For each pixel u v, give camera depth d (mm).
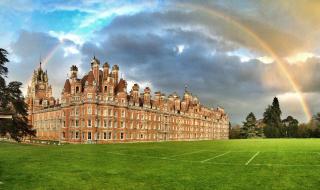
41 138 157125
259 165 45062
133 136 142125
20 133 88375
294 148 78438
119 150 69438
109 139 127875
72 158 50781
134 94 147875
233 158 54562
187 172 38688
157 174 37156
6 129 81312
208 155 60375
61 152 60531
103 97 127375
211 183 32344
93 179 33656
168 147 84062
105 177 34844
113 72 138125
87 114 122062
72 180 32906
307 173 37844
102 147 79562
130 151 67375
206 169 41219
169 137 173375
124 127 135500
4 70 68875
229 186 31031
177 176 35969
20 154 55406
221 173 38031
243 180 33812
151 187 30578
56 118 144500
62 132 135000
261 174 37312
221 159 53094
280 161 49562
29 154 55594
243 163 47469
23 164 42781
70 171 38000
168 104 175250
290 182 32719
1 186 29359
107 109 127688
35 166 41250
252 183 32344
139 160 50688
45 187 29656
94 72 127688
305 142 111688
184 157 56375
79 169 39625
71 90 130750
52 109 148250
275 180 33719
